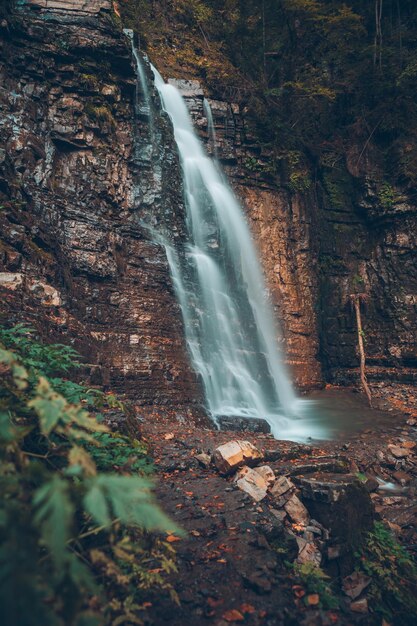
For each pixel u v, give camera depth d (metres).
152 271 11.58
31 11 11.93
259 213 16.73
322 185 18.02
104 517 1.45
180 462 6.51
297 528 5.45
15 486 1.89
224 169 16.59
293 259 17.02
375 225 17.55
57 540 1.35
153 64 16.77
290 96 18.00
